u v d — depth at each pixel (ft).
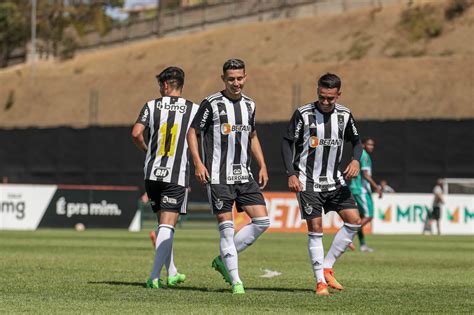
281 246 233.35
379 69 611.06
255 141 107.76
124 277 126.93
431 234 344.49
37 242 237.45
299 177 107.24
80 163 477.36
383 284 121.49
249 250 213.46
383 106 589.73
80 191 354.13
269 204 349.20
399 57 645.10
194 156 103.35
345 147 402.93
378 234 343.05
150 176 109.81
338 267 158.30
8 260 161.58
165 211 110.73
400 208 353.51
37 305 89.40
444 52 637.30
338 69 623.36
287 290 109.81
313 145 106.42
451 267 159.02
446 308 90.68
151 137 110.01
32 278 123.03
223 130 103.60
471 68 590.14
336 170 108.06
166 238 110.11
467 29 654.12
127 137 469.57
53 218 353.10
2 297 97.25
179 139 109.70
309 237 106.93
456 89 581.94
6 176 488.85
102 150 474.08
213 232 336.90
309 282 122.72
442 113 572.51
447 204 351.46
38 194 353.10
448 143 416.67
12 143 490.08
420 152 419.95
